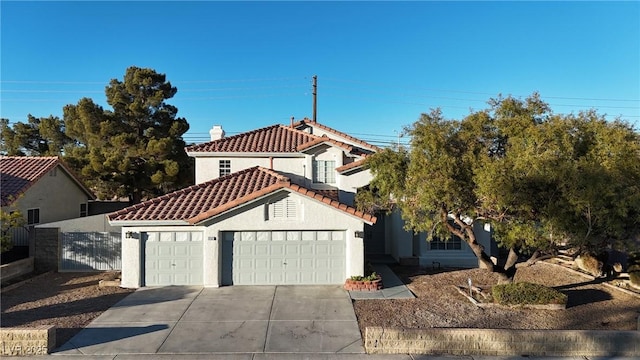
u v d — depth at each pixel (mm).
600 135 10625
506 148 11922
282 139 22969
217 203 15977
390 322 11508
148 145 28984
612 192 9633
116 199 35281
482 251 13602
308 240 15727
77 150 30719
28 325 11297
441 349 9273
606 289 14953
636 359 9031
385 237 21906
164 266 15641
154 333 10648
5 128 40875
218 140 22609
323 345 9836
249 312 12336
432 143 11180
